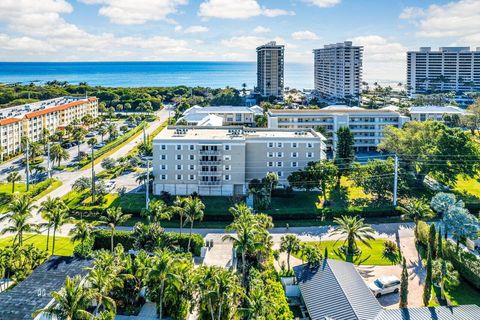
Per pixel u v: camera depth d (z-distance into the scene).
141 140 199.88
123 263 63.97
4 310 55.28
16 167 154.25
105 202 115.56
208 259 82.25
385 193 115.31
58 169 152.12
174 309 61.97
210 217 104.69
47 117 199.12
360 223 84.31
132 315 62.12
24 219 78.94
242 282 68.25
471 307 61.25
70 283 51.44
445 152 121.50
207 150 121.50
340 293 62.56
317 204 114.69
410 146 128.12
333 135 176.00
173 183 123.31
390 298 67.88
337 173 121.19
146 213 84.31
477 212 108.06
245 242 66.38
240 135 129.38
